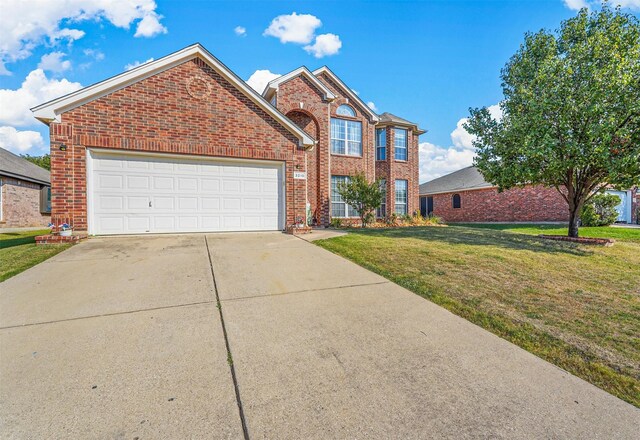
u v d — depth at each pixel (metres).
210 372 2.42
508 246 7.72
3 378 2.28
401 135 17.92
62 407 2.00
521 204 19.77
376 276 5.02
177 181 8.51
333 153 15.27
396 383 2.34
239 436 1.81
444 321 3.45
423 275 5.08
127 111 7.84
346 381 2.35
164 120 8.20
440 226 14.15
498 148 9.69
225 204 9.02
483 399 2.19
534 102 8.40
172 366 2.48
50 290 4.07
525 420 1.99
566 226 15.33
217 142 8.75
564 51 9.04
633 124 7.60
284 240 7.87
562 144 8.32
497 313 3.68
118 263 5.36
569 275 5.38
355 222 15.25
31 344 2.77
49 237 6.89
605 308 3.92
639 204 18.98
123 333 3.00
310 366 2.54
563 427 1.94
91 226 7.67
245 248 6.77
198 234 8.55
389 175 17.30
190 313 3.49
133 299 3.83
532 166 8.94
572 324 3.43
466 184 24.00
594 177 8.71
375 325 3.32
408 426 1.91
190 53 8.40
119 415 1.94
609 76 7.73
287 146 9.62
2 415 1.91
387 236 8.96
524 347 2.94
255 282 4.58
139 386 2.22
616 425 1.97
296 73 13.64
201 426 1.87
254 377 2.37
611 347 2.95
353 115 15.88
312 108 14.08
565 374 2.52
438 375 2.46
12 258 5.59
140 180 8.13
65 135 7.32
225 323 3.27
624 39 7.95
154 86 8.11
